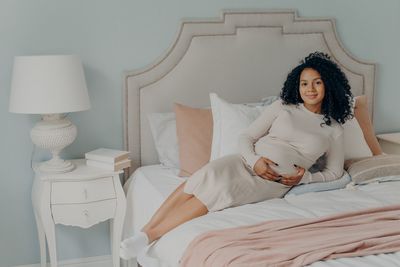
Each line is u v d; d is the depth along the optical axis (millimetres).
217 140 3078
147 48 3463
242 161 2824
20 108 2961
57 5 3271
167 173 3238
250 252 2031
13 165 3320
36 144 3111
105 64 3404
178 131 3238
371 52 3941
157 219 2664
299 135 2852
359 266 1895
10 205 3352
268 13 3609
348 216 2371
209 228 2391
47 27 3273
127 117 3441
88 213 3059
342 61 3824
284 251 2004
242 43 3574
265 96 3672
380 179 2955
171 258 2410
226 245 2121
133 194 3230
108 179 3105
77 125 3402
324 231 2203
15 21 3215
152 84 3453
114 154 3164
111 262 3562
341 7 3818
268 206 2600
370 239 2076
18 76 2986
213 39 3518
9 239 3377
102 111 3438
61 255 3475
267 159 2797
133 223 3188
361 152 3162
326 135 2898
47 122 3109
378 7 3902
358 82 3881
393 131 4027
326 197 2729
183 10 3496
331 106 2912
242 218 2461
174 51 3459
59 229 3441
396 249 2020
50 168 3066
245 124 3049
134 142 3467
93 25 3352
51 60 2961
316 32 3736
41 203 3010
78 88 3037
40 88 2941
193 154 3139
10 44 3225
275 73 3668
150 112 3465
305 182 2854
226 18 3527
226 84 3576
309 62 2941
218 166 2719
